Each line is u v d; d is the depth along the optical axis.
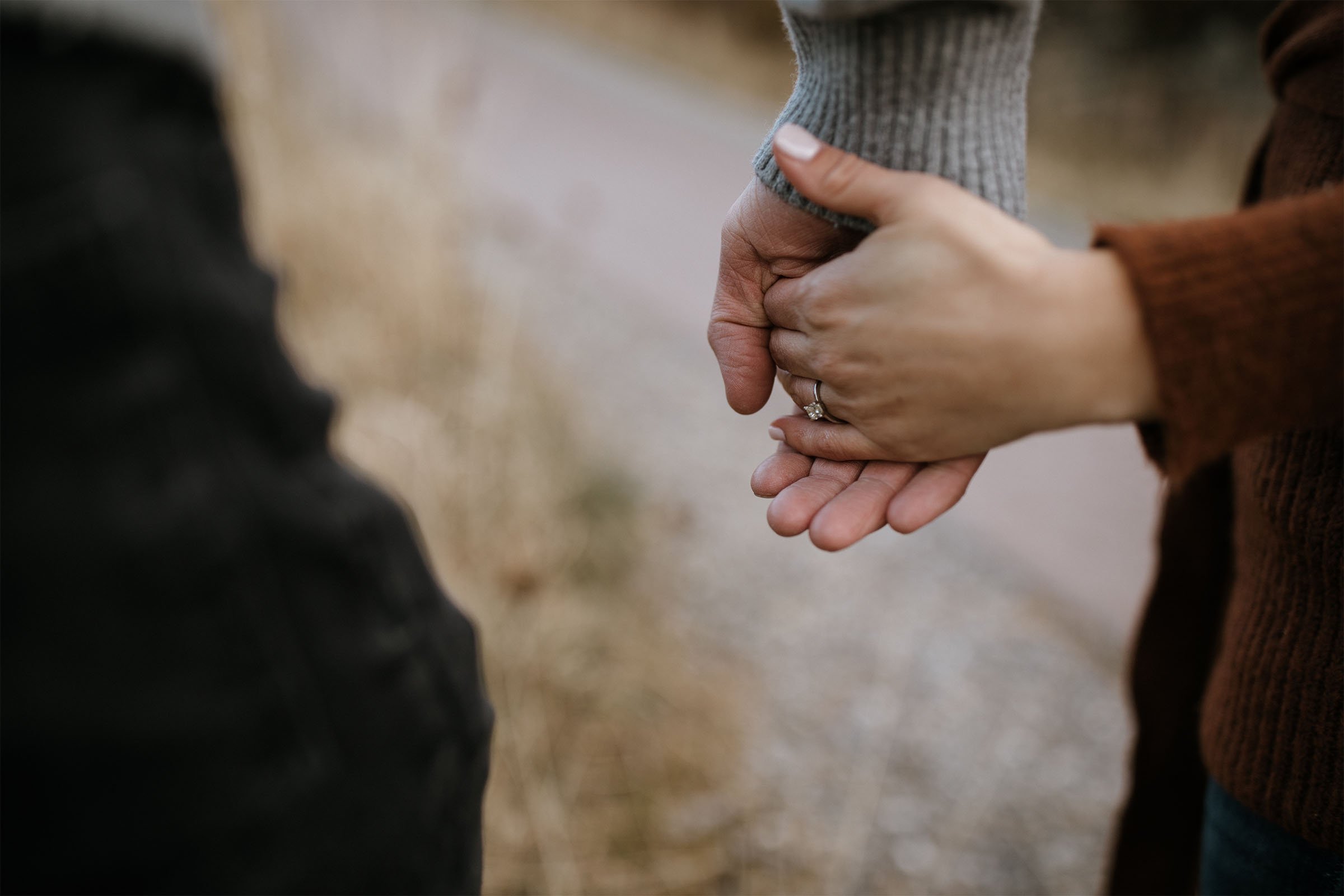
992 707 2.21
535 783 1.70
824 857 1.80
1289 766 0.79
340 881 0.44
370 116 3.96
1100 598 2.58
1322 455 0.74
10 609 0.35
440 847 0.50
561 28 10.08
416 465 2.11
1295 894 0.83
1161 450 0.59
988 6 0.67
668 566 2.55
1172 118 6.59
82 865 0.38
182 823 0.39
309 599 0.43
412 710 0.48
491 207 4.87
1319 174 0.79
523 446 2.41
